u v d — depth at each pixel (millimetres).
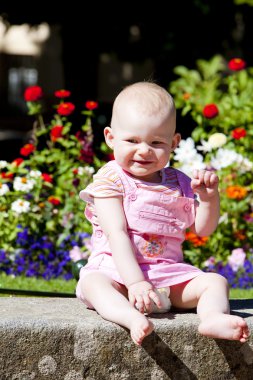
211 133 7883
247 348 3148
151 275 3275
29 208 6754
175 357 3070
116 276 3258
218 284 3242
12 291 4527
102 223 3309
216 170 7090
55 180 7285
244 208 6906
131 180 3396
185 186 3529
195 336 3084
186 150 6910
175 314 3266
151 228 3334
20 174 7449
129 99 3369
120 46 15945
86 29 15656
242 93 8875
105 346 3016
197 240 6625
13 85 28031
